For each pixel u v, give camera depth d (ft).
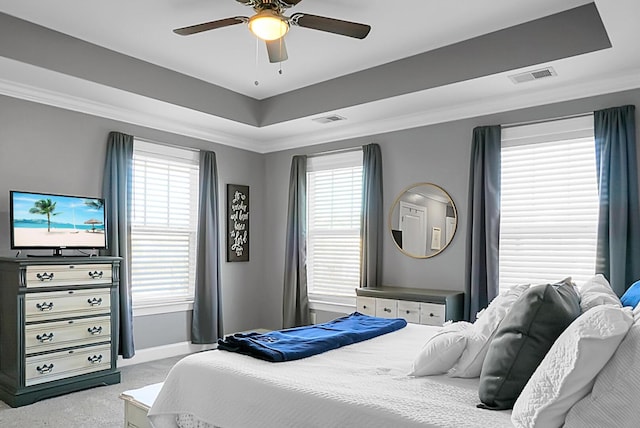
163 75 13.41
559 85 11.85
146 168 15.11
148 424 7.39
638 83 10.94
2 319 11.02
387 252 15.26
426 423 4.69
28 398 10.63
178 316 15.76
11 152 11.98
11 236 10.85
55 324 11.14
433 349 6.36
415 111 14.32
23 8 10.09
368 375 6.40
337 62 13.12
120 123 14.32
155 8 10.11
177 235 15.97
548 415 4.22
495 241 12.65
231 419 6.14
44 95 12.47
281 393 5.78
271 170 18.70
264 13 7.95
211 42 11.83
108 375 12.14
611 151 11.01
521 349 5.06
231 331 17.54
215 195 16.69
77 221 12.16
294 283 17.12
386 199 15.40
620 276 10.62
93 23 10.80
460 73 11.69
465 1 9.78
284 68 13.55
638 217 10.69
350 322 10.09
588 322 4.27
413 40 11.69
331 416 5.26
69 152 13.09
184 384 6.88
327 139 17.02
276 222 18.54
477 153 13.14
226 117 15.25
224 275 17.35
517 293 6.69
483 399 5.18
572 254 11.94
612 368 4.08
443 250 13.94
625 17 8.20
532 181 12.61
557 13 10.25
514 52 10.84
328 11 10.32
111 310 12.32
